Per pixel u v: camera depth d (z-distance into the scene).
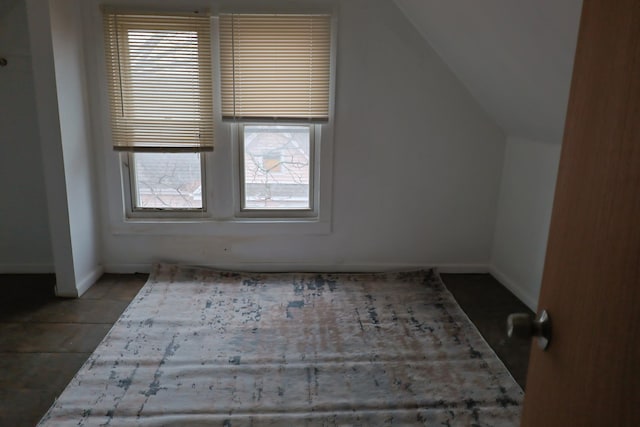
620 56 0.62
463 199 3.32
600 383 0.64
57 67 2.58
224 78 3.00
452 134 3.19
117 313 2.70
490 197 3.32
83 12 2.86
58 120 2.62
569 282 0.73
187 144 3.10
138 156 3.17
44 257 3.23
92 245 3.11
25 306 2.76
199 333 2.50
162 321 2.61
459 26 2.40
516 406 1.96
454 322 2.66
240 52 2.96
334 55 2.99
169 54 2.94
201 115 3.05
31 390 2.01
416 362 2.27
